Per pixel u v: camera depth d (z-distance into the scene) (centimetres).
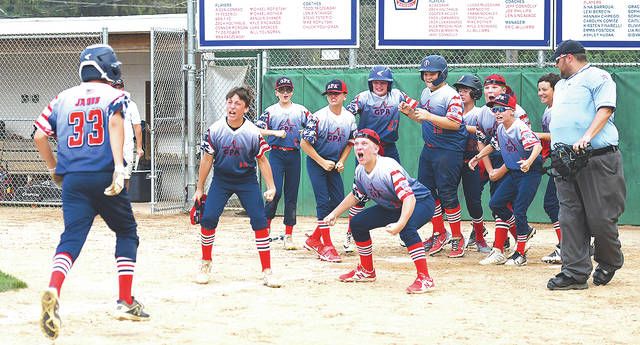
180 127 1717
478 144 1092
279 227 1416
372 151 822
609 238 870
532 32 1451
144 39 1775
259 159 875
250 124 868
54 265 631
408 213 805
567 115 863
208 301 780
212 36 1527
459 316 727
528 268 1010
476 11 1452
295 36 1504
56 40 1853
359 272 899
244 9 1512
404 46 1467
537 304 785
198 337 638
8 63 1962
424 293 834
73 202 648
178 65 1728
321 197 1077
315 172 1083
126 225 677
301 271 970
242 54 1648
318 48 1504
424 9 1461
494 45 1455
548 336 655
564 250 870
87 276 903
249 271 961
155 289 838
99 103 648
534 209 1484
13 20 1867
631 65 1477
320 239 1095
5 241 1195
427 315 730
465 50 1523
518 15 1448
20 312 714
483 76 1479
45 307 582
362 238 885
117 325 674
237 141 859
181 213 1599
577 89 861
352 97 1514
